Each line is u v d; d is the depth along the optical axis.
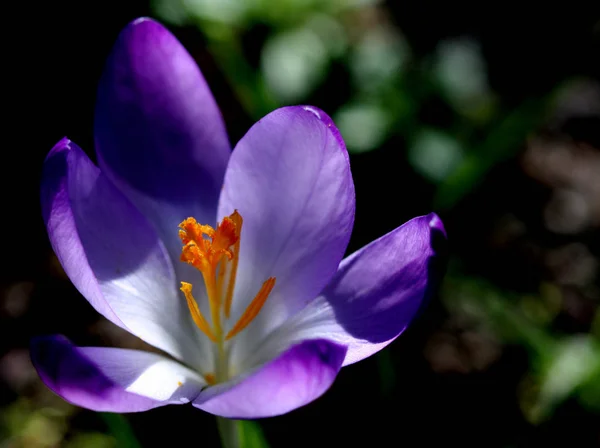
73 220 0.25
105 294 0.27
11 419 0.36
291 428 0.36
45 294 0.39
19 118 0.46
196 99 0.28
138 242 0.27
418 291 0.26
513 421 0.37
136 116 0.28
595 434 0.36
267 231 0.28
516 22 0.53
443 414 0.37
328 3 0.46
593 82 0.52
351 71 0.44
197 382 0.27
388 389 0.35
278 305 0.27
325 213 0.27
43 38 0.49
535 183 0.47
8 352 0.38
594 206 0.46
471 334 0.40
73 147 0.26
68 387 0.25
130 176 0.28
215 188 0.28
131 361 0.26
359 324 0.27
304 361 0.24
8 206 0.42
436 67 0.47
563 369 0.35
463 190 0.41
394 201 0.43
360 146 0.42
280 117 0.27
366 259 0.27
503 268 0.43
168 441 0.36
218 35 0.43
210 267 0.27
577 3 0.54
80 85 0.47
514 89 0.49
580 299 0.41
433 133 0.43
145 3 0.49
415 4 0.55
